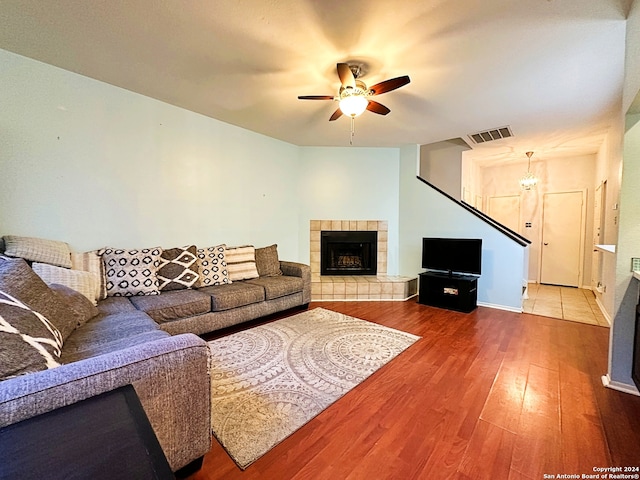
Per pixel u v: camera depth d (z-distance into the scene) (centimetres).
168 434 119
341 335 301
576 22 181
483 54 216
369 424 168
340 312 382
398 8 170
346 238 501
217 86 275
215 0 166
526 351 268
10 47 218
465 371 230
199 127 350
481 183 673
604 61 224
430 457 145
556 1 163
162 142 318
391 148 500
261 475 134
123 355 110
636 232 200
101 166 276
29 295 147
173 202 331
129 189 296
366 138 443
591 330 322
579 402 190
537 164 604
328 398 192
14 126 230
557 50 210
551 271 590
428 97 290
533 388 207
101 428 70
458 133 412
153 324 195
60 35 201
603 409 183
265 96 295
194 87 279
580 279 558
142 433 69
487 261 419
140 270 274
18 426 71
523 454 147
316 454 146
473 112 330
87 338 167
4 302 121
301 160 490
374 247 505
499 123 367
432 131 403
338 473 135
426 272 447
